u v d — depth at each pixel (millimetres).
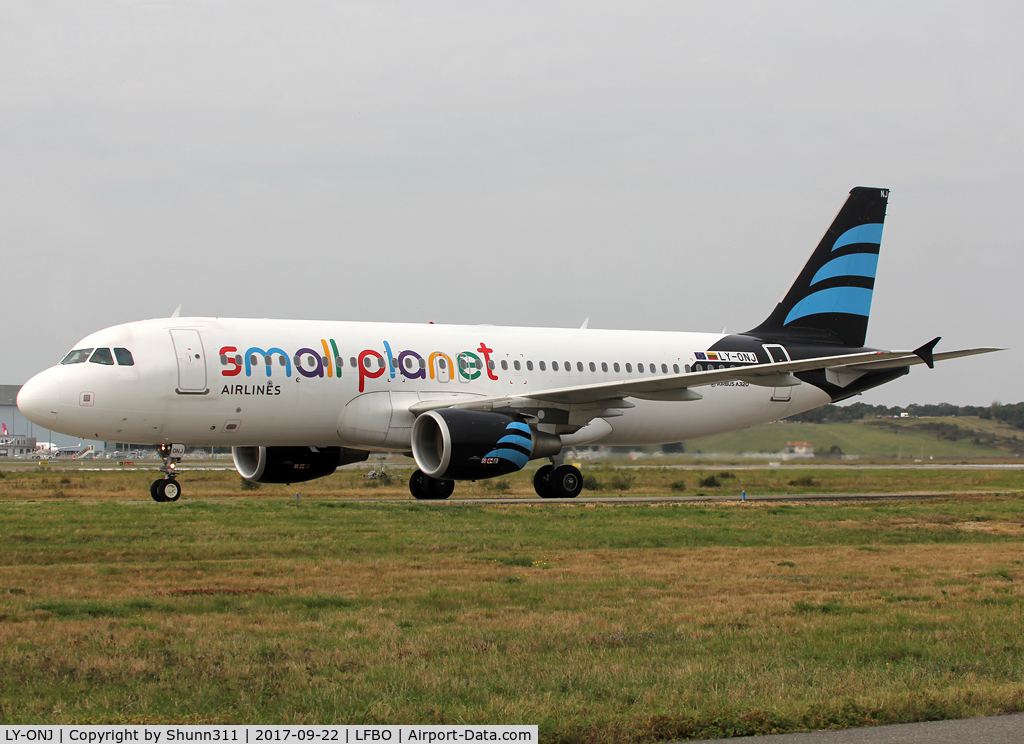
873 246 134125
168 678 30859
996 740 26062
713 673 32156
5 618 39750
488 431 97500
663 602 44562
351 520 76438
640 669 32625
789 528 76250
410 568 53594
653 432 122125
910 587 49562
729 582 50219
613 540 66812
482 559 57312
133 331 97000
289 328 102750
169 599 43812
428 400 105750
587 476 158250
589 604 44094
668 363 120875
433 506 88250
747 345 126812
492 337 112688
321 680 30734
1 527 69688
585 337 118562
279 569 52625
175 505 88500
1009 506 100562
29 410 93438
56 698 28938
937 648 36219
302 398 100000
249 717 27406
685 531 72438
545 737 26281
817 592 47938
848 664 33812
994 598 46469
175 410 96062
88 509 84188
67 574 50469
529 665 32969
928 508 96938
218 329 99562
